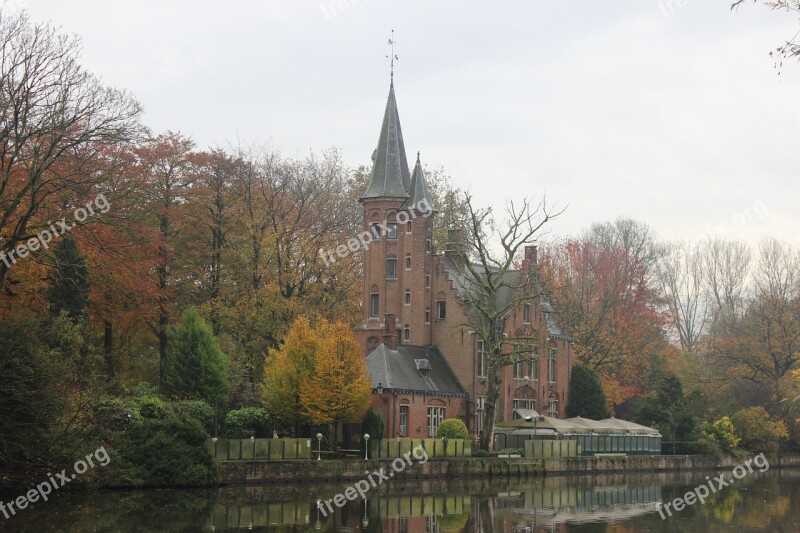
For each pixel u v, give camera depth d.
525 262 81.81
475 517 41.91
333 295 78.50
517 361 67.69
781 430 86.88
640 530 39.34
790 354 87.88
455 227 84.31
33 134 44.94
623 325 92.25
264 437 60.66
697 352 104.50
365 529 37.16
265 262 73.25
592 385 84.75
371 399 67.25
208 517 38.38
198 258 72.12
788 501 52.88
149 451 46.75
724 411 89.88
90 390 45.50
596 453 74.94
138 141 55.91
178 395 58.06
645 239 107.12
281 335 71.06
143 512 38.84
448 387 74.94
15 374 38.09
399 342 77.75
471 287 78.56
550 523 40.72
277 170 82.38
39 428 39.66
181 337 60.03
